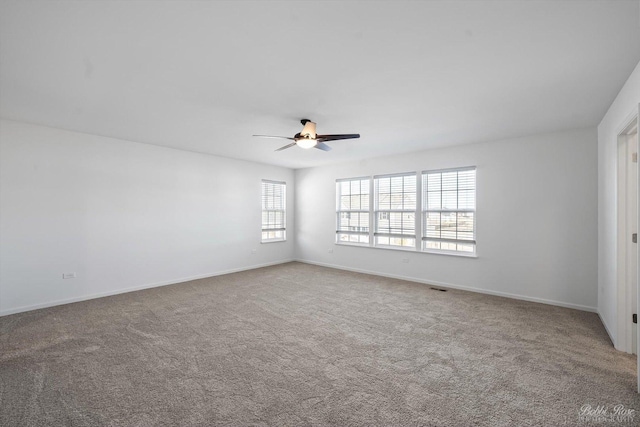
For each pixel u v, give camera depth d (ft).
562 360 8.55
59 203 13.76
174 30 6.22
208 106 10.63
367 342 9.74
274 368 8.11
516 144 14.75
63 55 7.23
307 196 24.56
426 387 7.23
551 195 13.83
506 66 7.73
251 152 18.85
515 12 5.60
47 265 13.42
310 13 5.65
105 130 13.91
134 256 16.20
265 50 7.02
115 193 15.53
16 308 12.60
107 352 9.00
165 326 11.05
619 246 9.29
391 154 19.11
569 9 5.50
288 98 9.89
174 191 17.90
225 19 5.84
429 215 17.90
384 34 6.36
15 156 12.63
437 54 7.17
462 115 11.50
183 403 6.61
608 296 10.70
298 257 25.31
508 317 12.07
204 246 19.38
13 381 7.46
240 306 13.39
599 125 12.36
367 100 10.04
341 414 6.26
